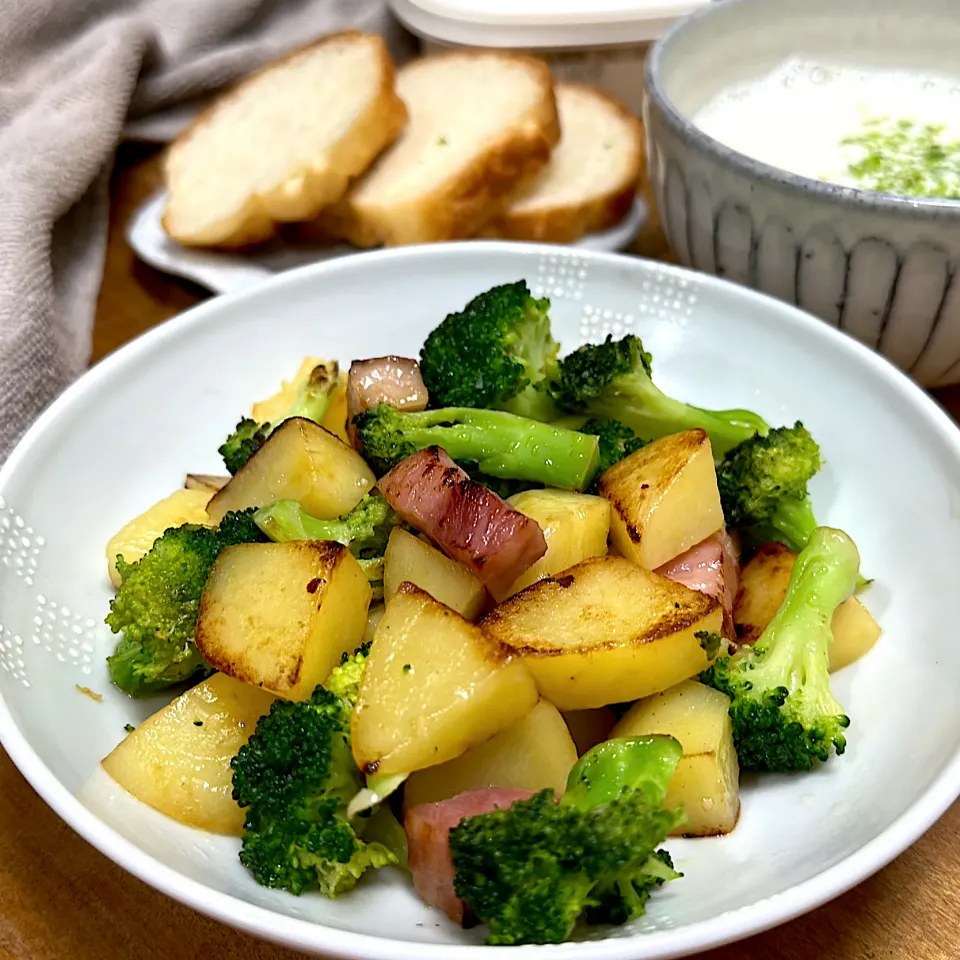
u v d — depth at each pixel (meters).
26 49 0.42
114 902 0.21
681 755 0.20
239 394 0.29
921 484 0.25
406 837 0.20
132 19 0.42
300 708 0.20
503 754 0.20
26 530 0.23
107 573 0.25
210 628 0.21
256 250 0.37
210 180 0.38
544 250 0.30
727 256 0.30
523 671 0.20
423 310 0.30
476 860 0.18
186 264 0.35
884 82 0.35
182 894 0.18
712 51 0.33
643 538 0.23
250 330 0.29
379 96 0.36
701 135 0.29
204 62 0.44
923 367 0.30
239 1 0.46
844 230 0.27
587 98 0.43
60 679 0.22
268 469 0.24
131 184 0.42
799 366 0.28
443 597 0.22
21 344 0.30
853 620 0.23
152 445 0.27
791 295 0.30
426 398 0.26
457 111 0.40
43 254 0.32
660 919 0.19
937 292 0.28
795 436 0.25
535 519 0.23
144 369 0.27
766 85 0.35
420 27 0.44
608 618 0.21
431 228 0.35
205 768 0.21
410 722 0.19
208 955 0.20
